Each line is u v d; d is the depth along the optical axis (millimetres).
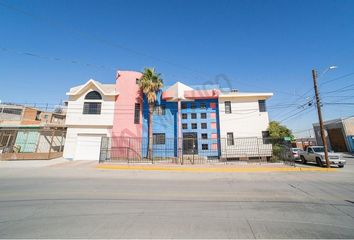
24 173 12414
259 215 5203
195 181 10266
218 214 5258
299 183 9852
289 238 3932
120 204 6102
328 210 5656
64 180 10195
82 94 22375
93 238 3857
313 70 17656
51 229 4273
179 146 22016
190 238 3873
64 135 24234
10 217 4988
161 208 5727
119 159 20031
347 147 33094
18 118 30844
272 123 22359
